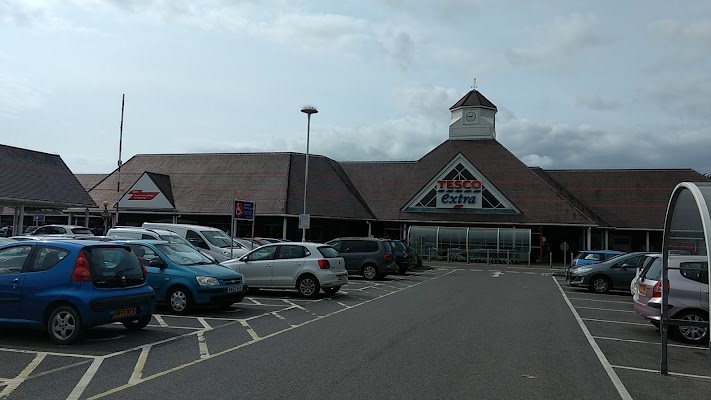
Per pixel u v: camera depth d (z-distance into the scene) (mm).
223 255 21219
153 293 10617
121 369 7773
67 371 7621
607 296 20250
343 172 52875
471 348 9688
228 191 45969
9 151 34375
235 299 13539
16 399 6352
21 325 9383
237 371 7742
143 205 45344
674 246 11742
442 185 46719
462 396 6766
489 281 26047
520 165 48375
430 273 31453
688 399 7082
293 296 17234
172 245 14375
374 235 49062
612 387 7496
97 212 46531
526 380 7637
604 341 10953
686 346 10648
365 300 16797
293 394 6660
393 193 49844
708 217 6914
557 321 13422
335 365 8180
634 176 48781
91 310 9203
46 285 9312
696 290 11047
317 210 44344
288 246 17484
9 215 49594
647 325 13219
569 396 6957
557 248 46438
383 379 7441
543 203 44781
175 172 49500
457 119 53281
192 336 10344
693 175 47781
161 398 6441
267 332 10898
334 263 17500
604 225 44219
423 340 10297
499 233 43000
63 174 37031
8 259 9727
